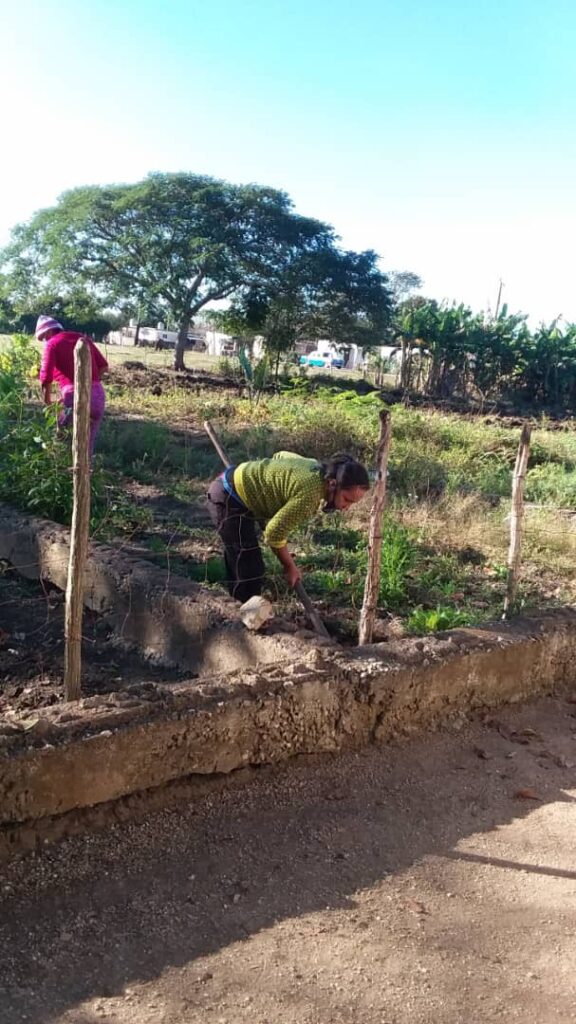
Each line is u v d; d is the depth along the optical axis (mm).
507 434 14672
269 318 29906
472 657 4281
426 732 4137
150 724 3145
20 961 2463
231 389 21688
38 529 5797
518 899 2973
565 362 28109
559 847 3316
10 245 29359
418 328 27969
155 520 7383
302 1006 2393
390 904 2881
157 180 27266
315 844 3178
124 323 44062
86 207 26984
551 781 3854
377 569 4336
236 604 4547
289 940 2656
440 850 3230
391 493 9180
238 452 11094
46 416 6648
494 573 6672
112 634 5082
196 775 3355
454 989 2512
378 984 2502
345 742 3836
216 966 2518
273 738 3555
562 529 8039
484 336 28000
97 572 5215
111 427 11242
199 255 26344
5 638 4848
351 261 29531
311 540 6801
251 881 2928
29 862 2859
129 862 2947
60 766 2934
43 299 29438
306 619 5066
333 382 28641
